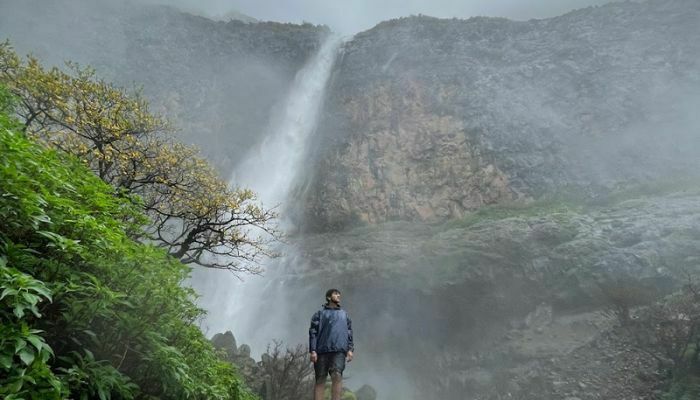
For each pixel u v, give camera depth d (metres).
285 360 14.12
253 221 13.59
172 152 12.52
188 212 12.62
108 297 3.16
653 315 19.39
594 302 26.30
